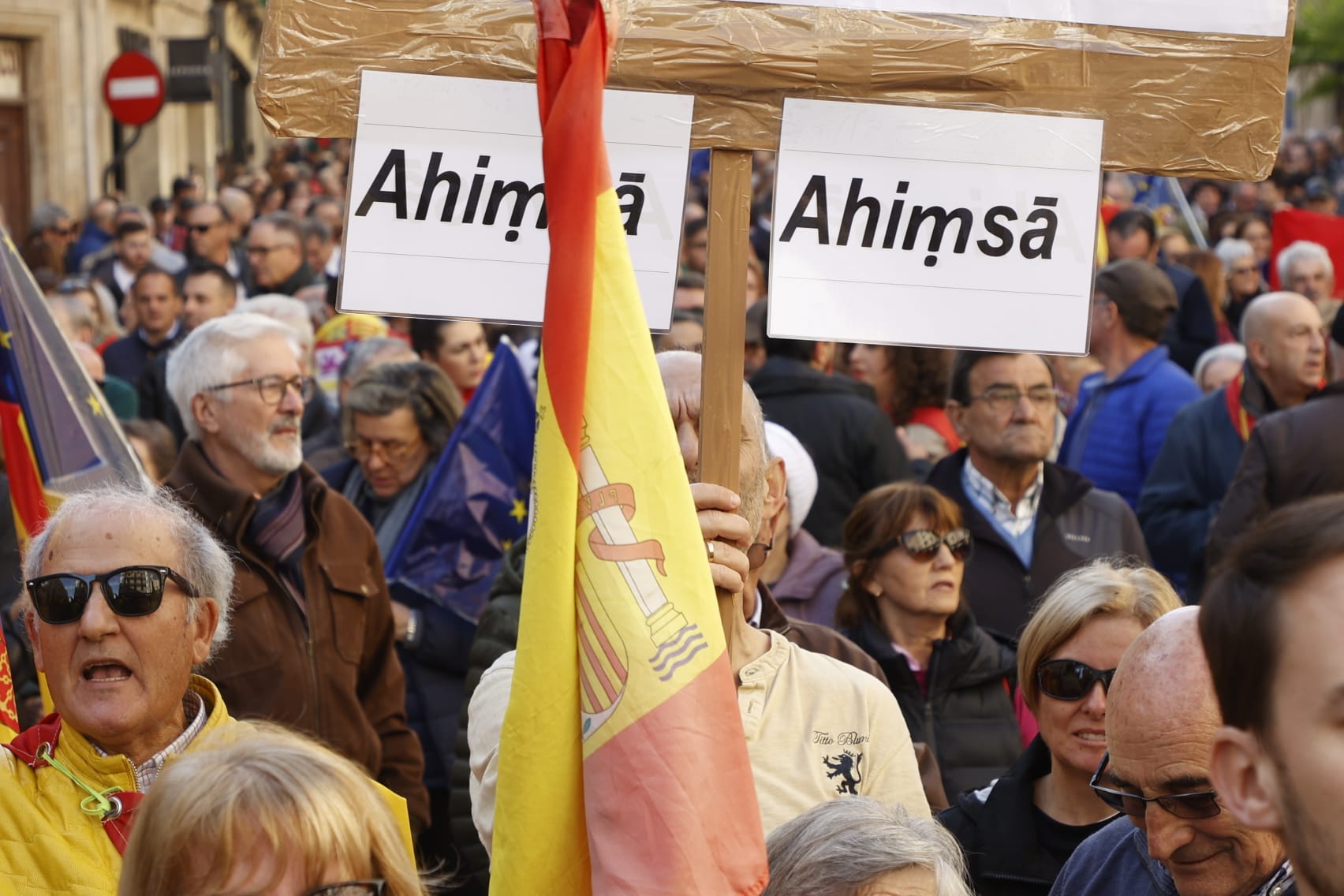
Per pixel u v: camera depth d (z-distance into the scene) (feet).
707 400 11.34
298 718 18.57
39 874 11.45
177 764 8.29
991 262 11.93
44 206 67.26
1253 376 28.35
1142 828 9.95
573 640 9.41
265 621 18.69
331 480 25.54
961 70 11.81
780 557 21.35
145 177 126.21
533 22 11.55
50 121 103.76
